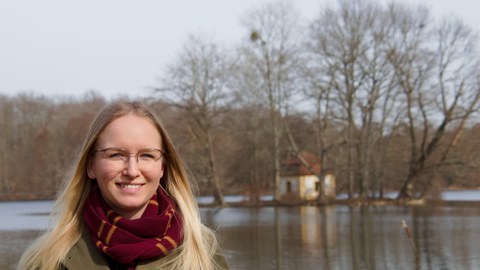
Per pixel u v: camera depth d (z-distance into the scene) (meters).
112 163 3.36
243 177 73.69
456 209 50.50
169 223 3.37
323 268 20.75
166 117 57.66
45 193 84.69
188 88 60.44
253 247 26.70
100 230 3.24
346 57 62.28
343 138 69.25
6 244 28.44
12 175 90.31
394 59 61.44
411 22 60.91
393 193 79.69
